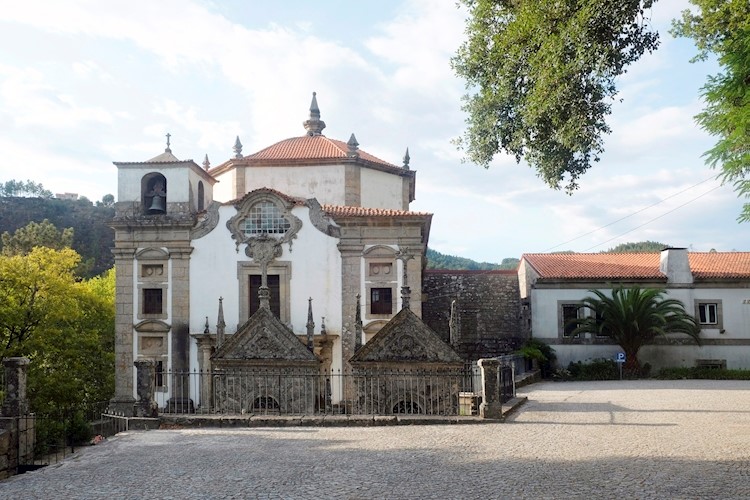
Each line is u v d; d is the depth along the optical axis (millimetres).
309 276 33062
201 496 10812
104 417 30266
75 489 11531
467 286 49281
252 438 16719
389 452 14352
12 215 118000
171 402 32094
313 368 26828
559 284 44031
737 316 43156
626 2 14289
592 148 18328
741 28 17297
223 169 40562
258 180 39000
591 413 20938
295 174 38875
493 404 18828
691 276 43625
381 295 32938
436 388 24734
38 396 34906
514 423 18703
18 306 36094
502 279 50062
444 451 14352
